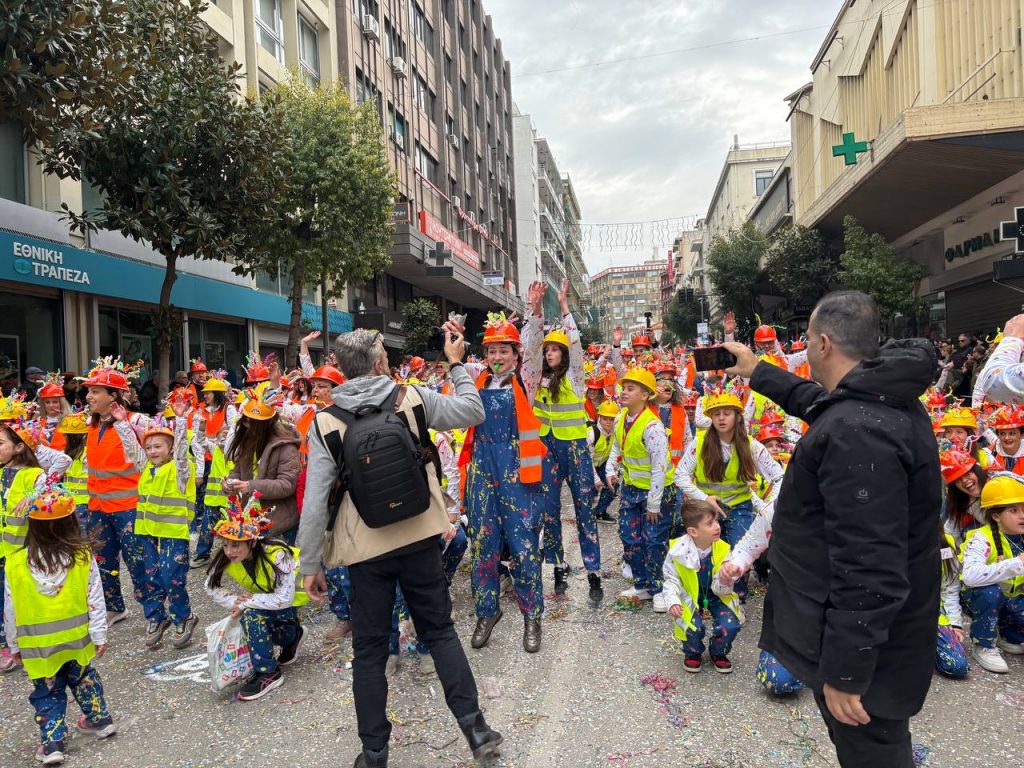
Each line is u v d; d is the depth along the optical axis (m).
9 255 10.34
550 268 67.38
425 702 3.59
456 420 3.15
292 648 4.12
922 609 1.80
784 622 1.93
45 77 7.36
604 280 159.88
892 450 1.71
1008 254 15.71
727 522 4.64
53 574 3.18
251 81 17.55
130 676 4.08
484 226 41.47
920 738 3.08
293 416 6.18
